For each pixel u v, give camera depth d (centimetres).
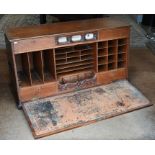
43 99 231
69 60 236
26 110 217
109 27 229
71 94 238
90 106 221
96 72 246
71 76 241
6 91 249
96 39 227
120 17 500
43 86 227
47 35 206
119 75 260
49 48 213
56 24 242
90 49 241
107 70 252
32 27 232
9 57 225
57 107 220
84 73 246
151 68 299
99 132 194
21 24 447
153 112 218
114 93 241
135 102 229
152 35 399
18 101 221
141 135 192
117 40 241
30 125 199
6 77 275
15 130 196
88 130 196
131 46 362
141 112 217
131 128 199
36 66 242
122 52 252
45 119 205
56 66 232
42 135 189
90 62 245
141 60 319
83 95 237
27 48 205
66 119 205
